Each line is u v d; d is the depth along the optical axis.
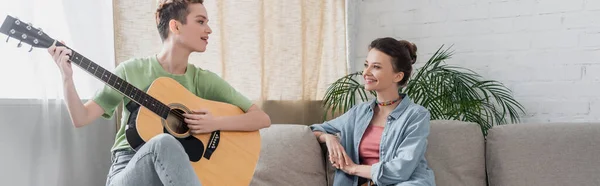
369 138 2.30
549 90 2.93
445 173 2.31
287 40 3.05
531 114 2.97
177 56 1.98
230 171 1.94
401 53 2.26
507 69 3.03
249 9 2.81
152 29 2.39
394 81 2.28
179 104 1.89
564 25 2.89
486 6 3.07
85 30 2.24
